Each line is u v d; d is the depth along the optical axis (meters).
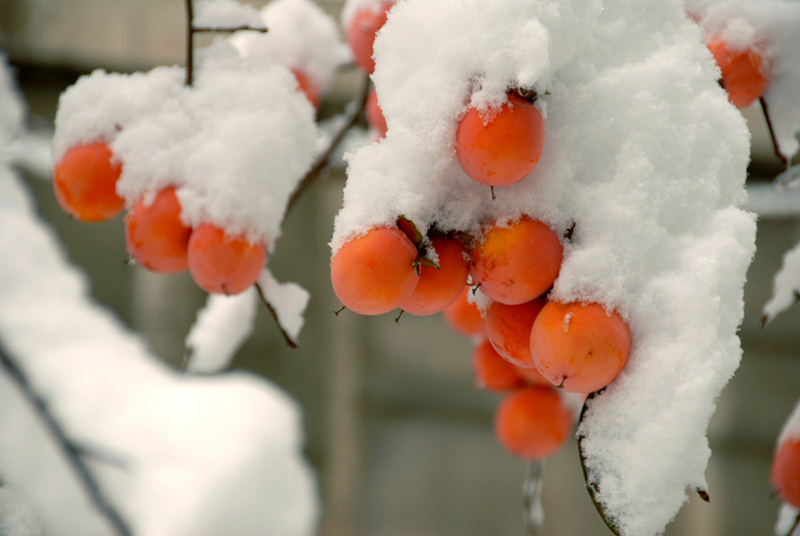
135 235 1.11
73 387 1.59
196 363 1.33
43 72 2.60
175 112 1.12
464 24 1.03
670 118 1.05
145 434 1.53
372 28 1.21
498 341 1.07
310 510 1.58
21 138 1.70
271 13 1.30
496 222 1.04
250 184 1.10
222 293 1.11
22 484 1.40
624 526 1.03
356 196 1.04
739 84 1.13
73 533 1.37
